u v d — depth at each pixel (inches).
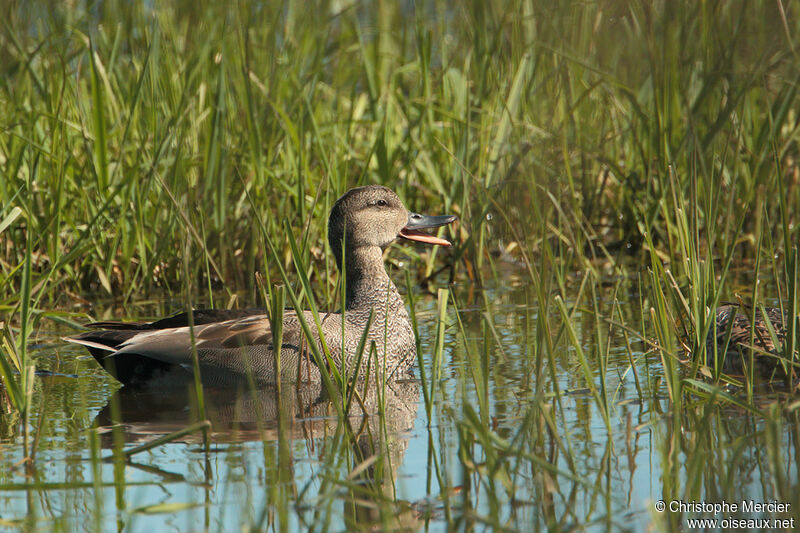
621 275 561.0
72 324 414.9
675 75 561.0
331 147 599.5
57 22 731.4
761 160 493.7
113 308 529.3
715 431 319.9
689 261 385.4
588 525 263.1
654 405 348.8
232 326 411.8
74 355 449.7
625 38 583.5
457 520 267.9
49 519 271.3
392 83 685.3
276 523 265.9
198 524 265.6
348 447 319.0
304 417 354.3
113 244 538.6
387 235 453.1
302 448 318.7
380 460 303.1
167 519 269.7
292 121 610.2
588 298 514.3
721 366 358.6
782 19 457.4
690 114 462.6
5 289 490.3
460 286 567.8
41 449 320.2
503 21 615.2
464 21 709.9
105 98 617.9
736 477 287.3
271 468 301.0
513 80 594.2
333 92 700.7
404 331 435.5
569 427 329.1
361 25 898.7
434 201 646.5
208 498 280.5
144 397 386.6
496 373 396.2
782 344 374.6
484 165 597.6
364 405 366.9
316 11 792.3
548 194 498.3
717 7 526.0
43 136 581.0
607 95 593.3
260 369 404.8
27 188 524.1
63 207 543.5
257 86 612.7
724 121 474.6
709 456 301.4
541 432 313.1
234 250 574.2
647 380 378.0
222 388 402.3
